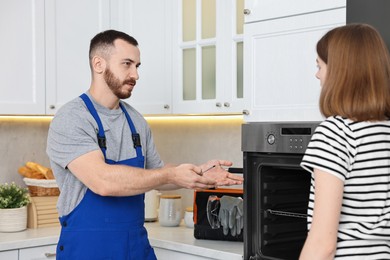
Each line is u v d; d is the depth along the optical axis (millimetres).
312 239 1500
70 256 2320
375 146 1531
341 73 1535
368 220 1525
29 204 3236
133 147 2430
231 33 2953
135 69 2420
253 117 2480
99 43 2391
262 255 2355
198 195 2830
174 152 3648
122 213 2355
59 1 3240
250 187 2375
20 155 3547
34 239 2895
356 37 1545
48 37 3213
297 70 2328
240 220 2729
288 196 2436
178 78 3221
